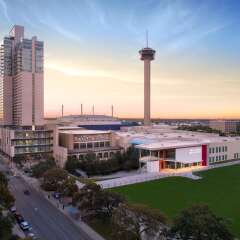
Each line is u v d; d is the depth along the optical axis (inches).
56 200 4293.8
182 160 6766.7
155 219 2591.0
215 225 2258.9
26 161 7672.2
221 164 7116.1
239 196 4377.5
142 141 7372.1
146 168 6456.7
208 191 4672.7
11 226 2753.4
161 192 4623.5
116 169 6486.2
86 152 7086.6
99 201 3398.1
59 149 7258.9
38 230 3206.2
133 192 4630.9
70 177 4729.3
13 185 5265.8
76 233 3127.5
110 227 3228.3
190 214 2357.3
